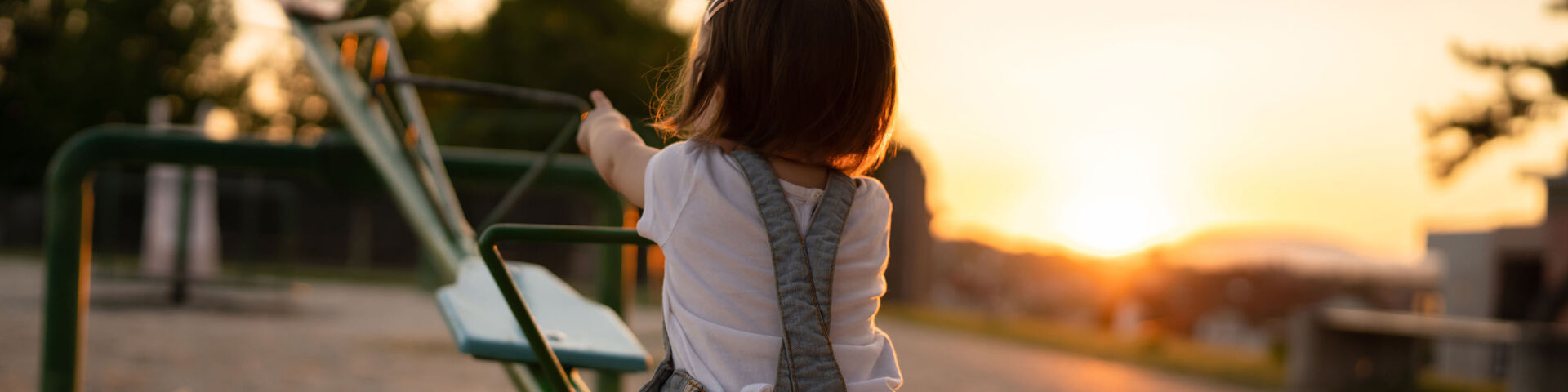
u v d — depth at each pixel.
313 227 22.09
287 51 26.86
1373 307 15.42
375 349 6.45
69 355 2.64
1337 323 7.64
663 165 1.22
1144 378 7.96
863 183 1.29
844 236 1.21
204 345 6.09
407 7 23.55
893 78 1.26
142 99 25.20
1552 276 10.31
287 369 5.26
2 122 24.67
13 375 4.47
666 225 1.20
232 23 26.22
